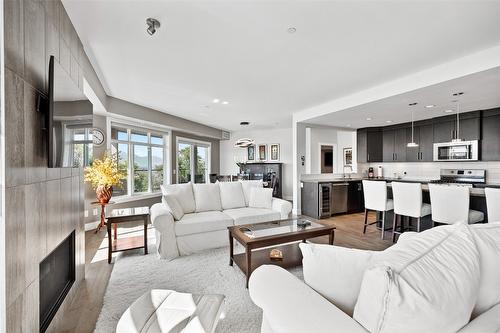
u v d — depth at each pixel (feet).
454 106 14.01
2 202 3.79
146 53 9.09
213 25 7.23
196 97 14.80
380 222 14.15
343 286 3.32
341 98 14.67
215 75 11.18
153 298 4.78
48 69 5.60
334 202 18.11
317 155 25.77
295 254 9.50
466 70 9.03
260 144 29.04
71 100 6.54
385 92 12.09
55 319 5.72
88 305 6.73
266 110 17.99
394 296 2.29
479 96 11.87
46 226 5.36
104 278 8.25
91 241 12.01
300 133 18.76
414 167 19.94
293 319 2.86
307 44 8.27
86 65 9.43
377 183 12.72
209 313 4.29
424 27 7.20
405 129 19.21
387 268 2.44
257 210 12.96
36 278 4.86
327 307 3.00
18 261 4.20
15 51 4.19
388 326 2.32
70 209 6.96
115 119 16.58
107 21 7.13
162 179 21.79
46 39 5.52
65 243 6.93
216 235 11.09
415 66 9.96
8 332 3.89
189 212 12.25
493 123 14.67
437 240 3.10
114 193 17.39
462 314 2.48
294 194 18.71
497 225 3.70
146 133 20.01
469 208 10.30
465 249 2.96
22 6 4.45
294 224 9.69
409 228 13.01
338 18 6.82
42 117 5.26
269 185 26.86
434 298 2.31
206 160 28.81
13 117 4.10
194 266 9.14
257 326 5.80
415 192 10.94
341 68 10.22
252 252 9.82
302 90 13.17
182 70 10.67
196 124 23.54
